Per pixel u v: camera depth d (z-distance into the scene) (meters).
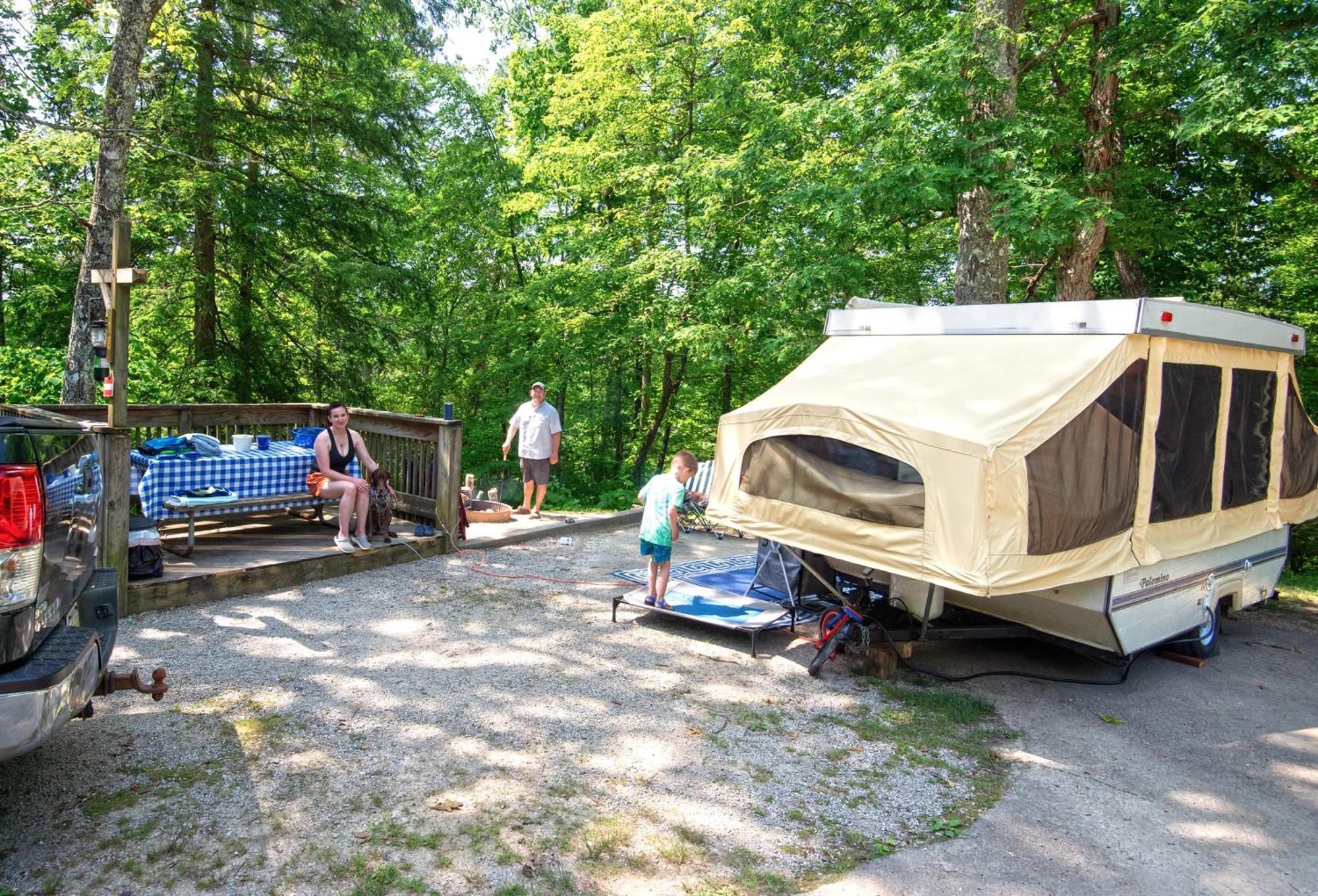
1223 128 8.69
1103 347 4.93
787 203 10.59
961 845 3.42
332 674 4.89
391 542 7.54
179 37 10.56
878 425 4.80
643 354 16.44
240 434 8.77
